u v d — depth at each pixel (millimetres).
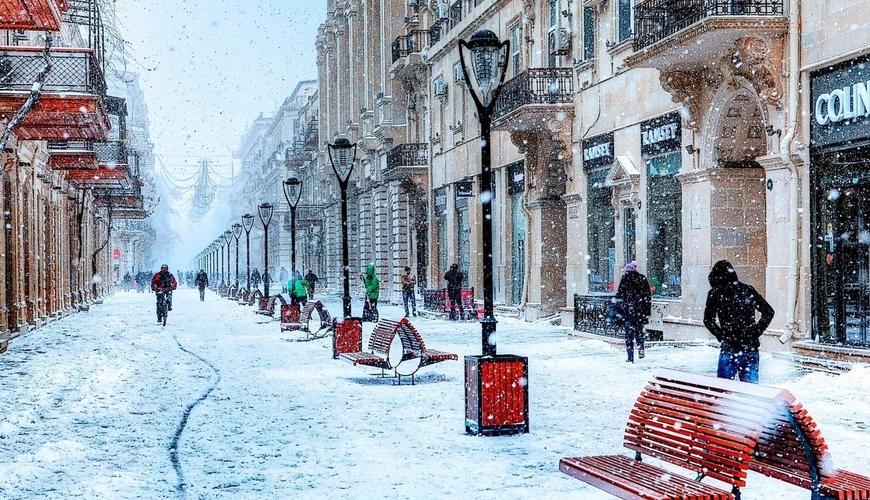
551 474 7758
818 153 16094
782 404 5367
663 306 21312
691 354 17359
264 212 39875
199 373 16125
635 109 22625
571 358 17250
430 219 40688
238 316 37500
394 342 21969
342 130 57969
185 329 29344
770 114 17062
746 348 10359
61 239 38594
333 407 11789
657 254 22031
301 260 85938
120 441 9648
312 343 22906
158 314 31688
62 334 27562
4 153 24094
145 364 17828
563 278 28781
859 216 15227
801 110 16406
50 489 7488
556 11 27406
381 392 13180
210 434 9984
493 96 10672
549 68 26406
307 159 76000
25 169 28141
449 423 10422
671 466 7898
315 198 71625
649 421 6488
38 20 18609
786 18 16562
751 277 19016
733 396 5707
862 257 15156
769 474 5832
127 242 93750
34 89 18938
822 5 15766
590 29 25484
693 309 19625
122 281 90125
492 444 9117
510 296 32312
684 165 20062
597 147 24781
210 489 7453
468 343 21484
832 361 14812
